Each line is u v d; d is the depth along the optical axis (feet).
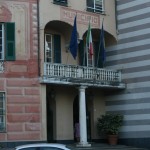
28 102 92.58
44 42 100.58
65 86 102.94
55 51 104.53
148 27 104.58
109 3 111.14
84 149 94.48
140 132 104.22
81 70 101.09
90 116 111.55
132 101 106.63
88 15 106.22
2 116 90.68
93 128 110.73
